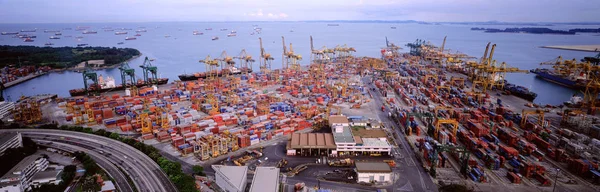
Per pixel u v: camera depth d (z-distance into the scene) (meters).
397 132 183.75
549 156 148.75
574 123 188.38
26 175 118.31
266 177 115.44
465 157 141.75
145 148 147.38
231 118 196.38
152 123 184.25
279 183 123.44
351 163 141.62
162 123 182.38
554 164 140.75
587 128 180.25
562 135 171.88
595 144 151.88
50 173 118.94
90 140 160.12
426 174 132.62
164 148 156.88
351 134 163.38
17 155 130.50
